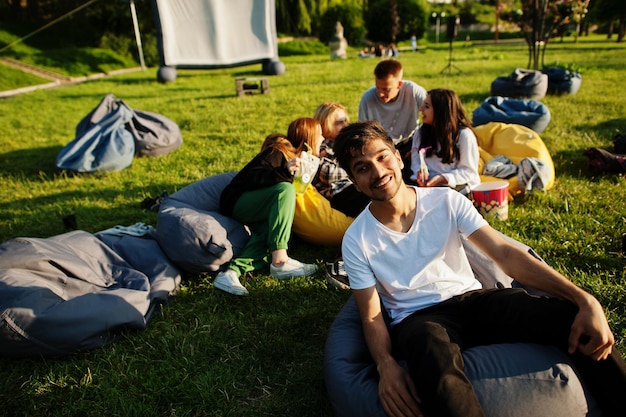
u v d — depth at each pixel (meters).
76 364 2.84
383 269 2.26
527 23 13.52
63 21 28.33
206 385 2.61
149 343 2.99
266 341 2.94
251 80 12.59
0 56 23.36
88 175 6.50
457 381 1.72
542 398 1.87
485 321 2.17
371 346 2.12
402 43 37.47
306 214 3.99
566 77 9.86
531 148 4.93
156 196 5.61
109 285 3.38
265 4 17.92
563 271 3.37
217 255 3.54
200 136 8.44
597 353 1.84
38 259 3.13
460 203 2.25
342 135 2.15
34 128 10.37
